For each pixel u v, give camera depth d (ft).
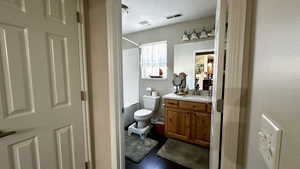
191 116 8.34
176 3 7.07
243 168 2.52
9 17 3.17
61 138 4.36
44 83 3.86
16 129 3.39
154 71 11.53
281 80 1.13
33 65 3.61
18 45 3.34
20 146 3.48
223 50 2.81
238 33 2.49
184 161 6.91
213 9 7.73
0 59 3.11
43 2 3.74
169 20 9.32
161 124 9.96
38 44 3.68
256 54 1.89
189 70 9.91
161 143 8.58
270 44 1.39
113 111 4.73
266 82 1.46
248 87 2.32
